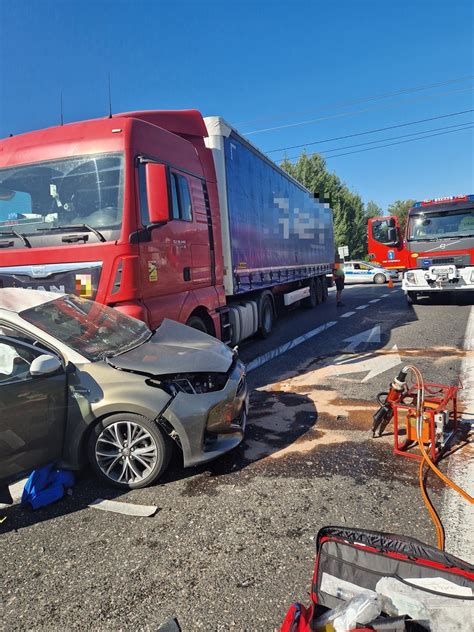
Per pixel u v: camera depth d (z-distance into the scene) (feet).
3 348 11.09
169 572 8.73
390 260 91.56
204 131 24.08
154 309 17.07
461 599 6.48
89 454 11.87
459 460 12.63
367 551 7.30
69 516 10.84
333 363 24.31
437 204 43.14
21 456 10.98
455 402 14.40
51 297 13.91
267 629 7.33
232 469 12.71
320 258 57.06
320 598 7.15
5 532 10.34
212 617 7.61
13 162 17.60
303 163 148.97
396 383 13.84
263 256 32.96
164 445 11.75
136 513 10.77
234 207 26.45
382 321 37.78
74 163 16.76
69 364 11.86
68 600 8.17
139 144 17.04
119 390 11.55
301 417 16.51
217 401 12.32
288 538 9.57
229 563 8.89
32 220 16.87
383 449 13.60
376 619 6.26
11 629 7.59
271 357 26.86
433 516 10.11
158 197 16.38
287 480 11.98
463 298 49.21
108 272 15.71
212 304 22.89
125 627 7.51
